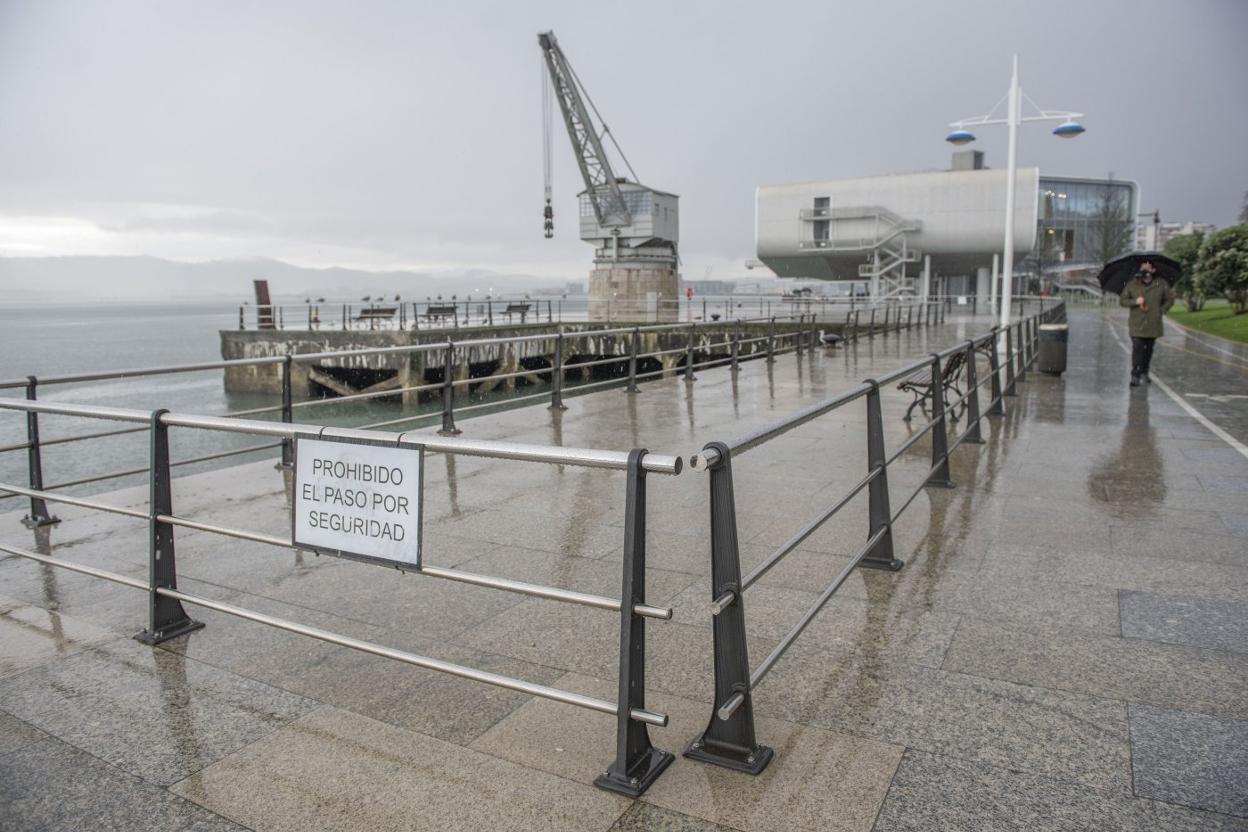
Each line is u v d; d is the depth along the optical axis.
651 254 73.50
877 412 5.40
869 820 2.88
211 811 3.00
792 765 3.23
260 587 5.31
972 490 7.75
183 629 4.60
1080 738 3.43
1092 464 8.85
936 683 3.93
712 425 11.84
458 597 5.09
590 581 5.37
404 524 3.35
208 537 6.41
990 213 68.44
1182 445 9.89
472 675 3.31
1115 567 5.58
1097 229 111.94
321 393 39.28
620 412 13.16
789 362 22.84
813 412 3.90
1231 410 12.70
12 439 23.98
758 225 76.12
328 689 3.93
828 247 73.44
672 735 3.47
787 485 7.96
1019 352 16.42
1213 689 3.86
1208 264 47.62
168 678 4.07
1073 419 11.89
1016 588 5.20
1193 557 5.78
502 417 12.64
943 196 69.69
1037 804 2.97
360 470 3.46
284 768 3.27
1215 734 3.45
